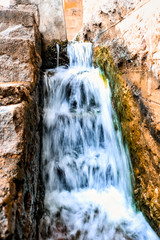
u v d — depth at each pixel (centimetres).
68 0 693
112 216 200
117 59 245
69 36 720
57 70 323
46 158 228
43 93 254
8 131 106
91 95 309
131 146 214
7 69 158
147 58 171
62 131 255
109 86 280
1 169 94
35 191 146
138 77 192
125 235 179
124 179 237
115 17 248
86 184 245
